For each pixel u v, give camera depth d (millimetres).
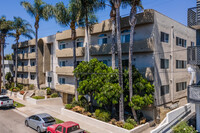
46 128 13961
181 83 23266
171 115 14547
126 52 19203
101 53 21547
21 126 16109
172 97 20562
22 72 41781
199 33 13484
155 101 17609
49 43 31766
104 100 15359
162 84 19000
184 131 11992
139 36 18953
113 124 15398
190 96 11555
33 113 20625
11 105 23141
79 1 19688
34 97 27031
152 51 17656
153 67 17438
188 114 17922
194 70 12820
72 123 12469
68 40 27703
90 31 23328
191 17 12281
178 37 22734
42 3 29109
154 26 17766
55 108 23500
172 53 20797
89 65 18469
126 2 18125
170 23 20969
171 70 20781
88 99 23656
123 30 20547
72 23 21781
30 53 36031
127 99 17188
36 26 30250
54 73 30516
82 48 24219
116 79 16453
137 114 17438
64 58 28547
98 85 16594
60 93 29469
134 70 17062
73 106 20641
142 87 15984
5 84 39875
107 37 22094
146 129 15180
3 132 14383
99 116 16734
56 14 21500
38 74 32969
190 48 12227
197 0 12422
